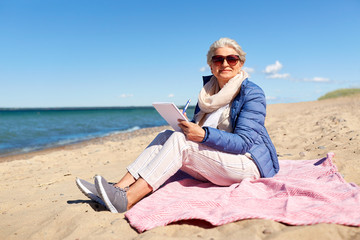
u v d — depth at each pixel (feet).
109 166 16.70
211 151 7.61
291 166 9.91
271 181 7.64
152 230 6.13
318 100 85.61
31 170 17.66
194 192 7.73
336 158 11.09
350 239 5.13
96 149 24.82
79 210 7.70
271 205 6.59
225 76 8.36
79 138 43.88
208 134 7.26
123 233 6.27
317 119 25.95
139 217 6.70
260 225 5.75
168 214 6.61
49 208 8.65
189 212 6.38
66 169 16.78
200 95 8.84
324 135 17.60
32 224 7.46
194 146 7.55
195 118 9.33
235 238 5.44
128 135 41.96
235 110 8.03
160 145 7.90
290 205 6.39
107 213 7.32
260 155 7.97
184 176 9.30
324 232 5.32
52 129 65.00
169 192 7.92
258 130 7.84
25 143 39.73
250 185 7.55
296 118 30.99
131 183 7.75
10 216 8.36
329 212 5.95
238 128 7.71
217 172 7.81
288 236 5.28
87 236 6.20
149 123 77.46
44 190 11.64
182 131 7.75
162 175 7.42
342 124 20.08
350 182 7.89
